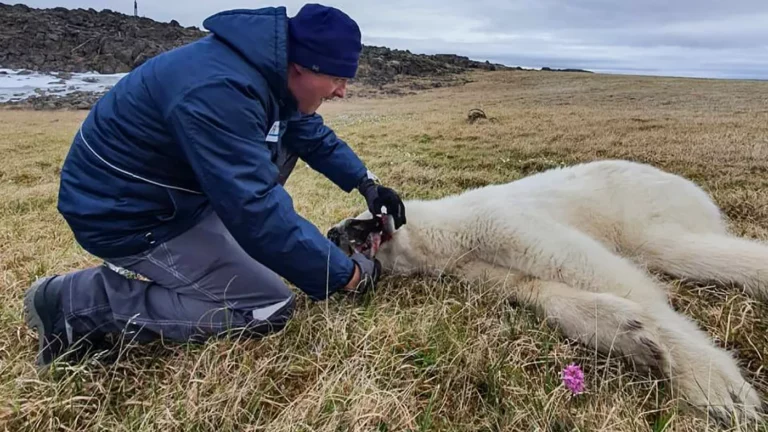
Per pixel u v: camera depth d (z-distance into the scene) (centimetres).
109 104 220
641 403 211
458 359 230
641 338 228
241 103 207
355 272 253
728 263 300
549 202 341
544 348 242
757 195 512
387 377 221
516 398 209
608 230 346
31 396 208
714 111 1609
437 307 279
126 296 237
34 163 1035
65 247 403
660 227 336
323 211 499
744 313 268
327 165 319
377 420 195
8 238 438
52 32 6662
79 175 224
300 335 253
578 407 204
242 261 244
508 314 274
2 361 228
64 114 2978
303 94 234
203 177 209
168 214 232
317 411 197
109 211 222
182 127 204
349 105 3130
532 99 2697
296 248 224
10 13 7188
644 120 1377
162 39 7100
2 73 5400
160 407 201
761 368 235
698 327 259
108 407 208
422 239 328
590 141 1008
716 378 215
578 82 3991
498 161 845
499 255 309
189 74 206
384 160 897
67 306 227
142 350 244
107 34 6938
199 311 244
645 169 368
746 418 200
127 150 216
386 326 254
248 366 229
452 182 691
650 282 284
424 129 1403
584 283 275
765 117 1327
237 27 215
